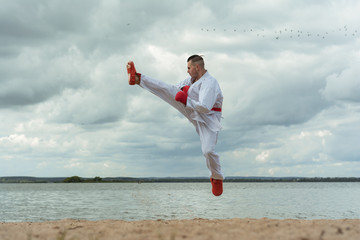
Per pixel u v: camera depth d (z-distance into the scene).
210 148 5.57
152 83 5.58
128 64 5.56
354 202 32.06
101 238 4.25
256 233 4.36
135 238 4.18
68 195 51.59
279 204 28.80
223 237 4.14
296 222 5.33
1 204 29.66
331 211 22.19
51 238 4.30
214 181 5.93
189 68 5.73
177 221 5.89
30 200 36.53
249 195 48.88
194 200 34.66
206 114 5.67
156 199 36.62
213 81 5.60
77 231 4.73
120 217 17.44
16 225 5.53
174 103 5.72
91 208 24.23
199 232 4.44
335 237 4.02
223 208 23.73
